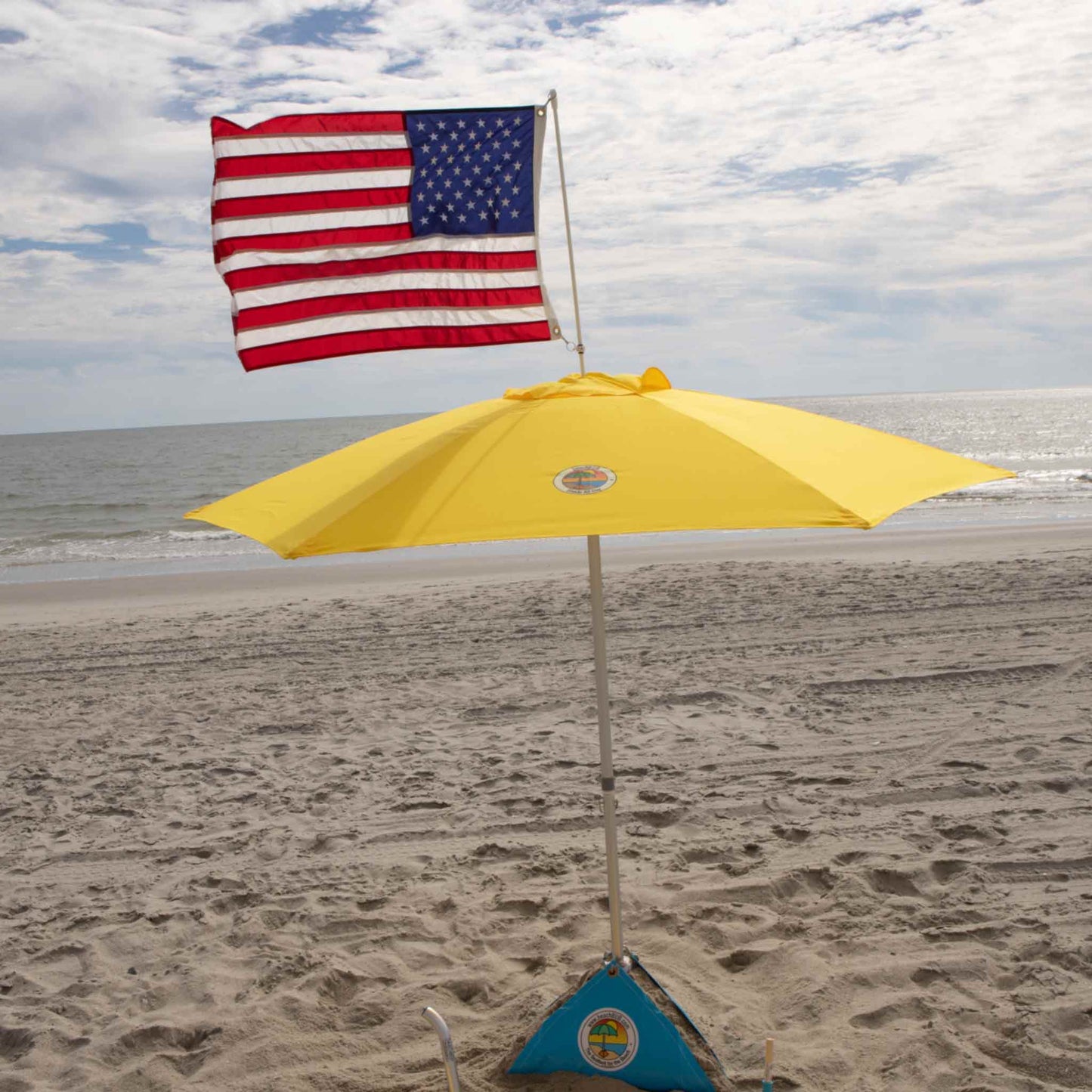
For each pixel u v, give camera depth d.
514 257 3.65
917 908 4.01
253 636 10.41
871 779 5.44
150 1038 3.43
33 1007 3.68
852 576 11.80
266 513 2.53
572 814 5.22
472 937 4.00
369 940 4.03
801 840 4.71
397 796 5.63
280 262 3.56
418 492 2.30
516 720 6.94
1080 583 10.66
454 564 15.44
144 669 9.18
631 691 7.40
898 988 3.47
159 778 6.17
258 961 3.91
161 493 37.62
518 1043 3.20
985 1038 3.15
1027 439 53.97
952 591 10.55
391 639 9.83
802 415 2.98
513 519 2.12
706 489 2.18
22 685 8.75
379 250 3.59
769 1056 2.65
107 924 4.30
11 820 5.58
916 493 2.36
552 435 2.48
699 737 6.31
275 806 5.60
